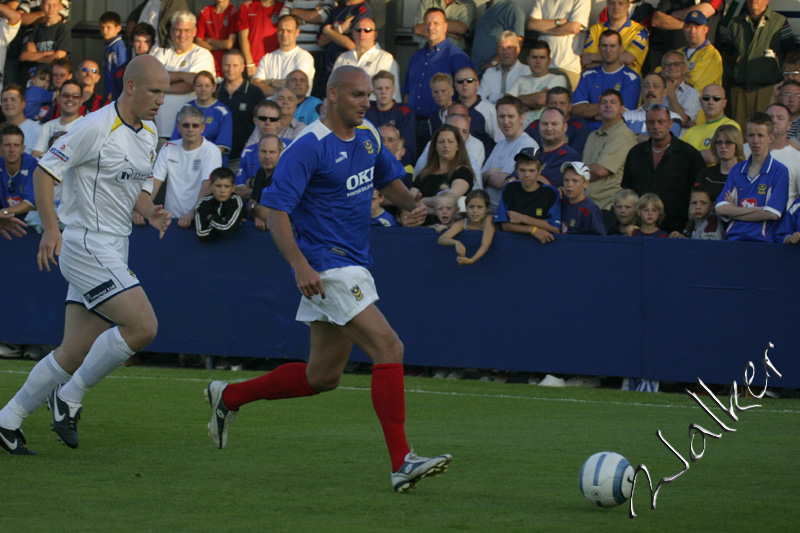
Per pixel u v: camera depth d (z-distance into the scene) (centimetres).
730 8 3722
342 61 3906
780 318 2695
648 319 2792
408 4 4347
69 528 1159
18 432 1684
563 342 2862
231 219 3059
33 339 3278
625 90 3525
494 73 3756
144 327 1697
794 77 3428
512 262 2894
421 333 2977
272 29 4178
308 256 1516
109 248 1722
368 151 1552
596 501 1284
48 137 3822
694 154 3006
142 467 1582
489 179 3247
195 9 4672
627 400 2598
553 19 3853
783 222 2727
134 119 1727
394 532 1160
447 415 2286
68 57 4500
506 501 1358
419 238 2964
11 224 3262
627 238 2798
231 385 1684
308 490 1417
